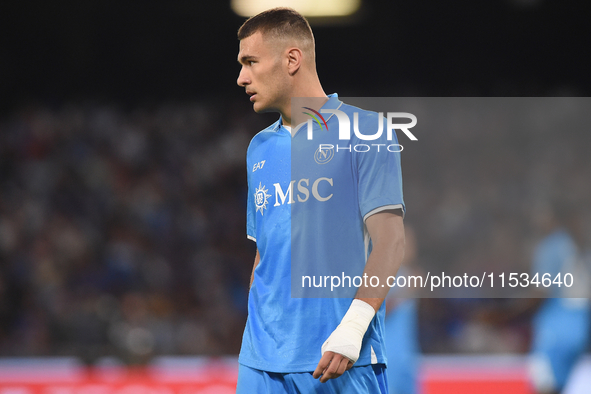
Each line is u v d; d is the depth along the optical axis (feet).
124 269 114.21
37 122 140.26
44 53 156.76
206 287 115.34
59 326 91.20
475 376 64.13
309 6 142.92
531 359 66.69
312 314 23.91
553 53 148.66
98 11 151.23
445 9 146.41
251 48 25.18
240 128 147.02
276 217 25.27
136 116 144.05
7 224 119.55
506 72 150.71
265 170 26.09
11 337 100.27
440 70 152.15
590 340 67.41
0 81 155.94
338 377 23.35
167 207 128.36
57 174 130.72
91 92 160.04
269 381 24.29
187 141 141.49
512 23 147.54
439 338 80.59
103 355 73.15
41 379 66.08
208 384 65.00
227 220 129.49
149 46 157.48
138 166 135.44
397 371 45.68
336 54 153.28
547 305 67.41
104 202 126.62
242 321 109.40
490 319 81.05
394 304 46.29
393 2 144.56
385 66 153.48
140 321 94.12
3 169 131.64
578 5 144.15
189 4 149.07
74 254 115.96
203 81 160.25
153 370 70.54
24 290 108.88
